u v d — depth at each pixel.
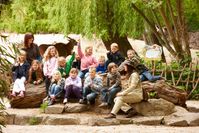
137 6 18.23
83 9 18.03
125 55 19.78
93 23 18.11
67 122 11.35
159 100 11.83
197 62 16.12
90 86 11.89
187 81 15.53
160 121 11.34
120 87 11.85
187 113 12.00
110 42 19.80
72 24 18.25
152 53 15.27
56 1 18.55
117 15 18.55
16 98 12.33
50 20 18.89
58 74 12.19
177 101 12.20
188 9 20.52
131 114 11.55
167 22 17.20
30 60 13.08
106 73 12.36
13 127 10.95
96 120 11.20
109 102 11.84
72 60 12.95
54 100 12.11
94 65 12.78
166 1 17.70
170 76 15.72
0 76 6.20
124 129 10.64
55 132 10.34
